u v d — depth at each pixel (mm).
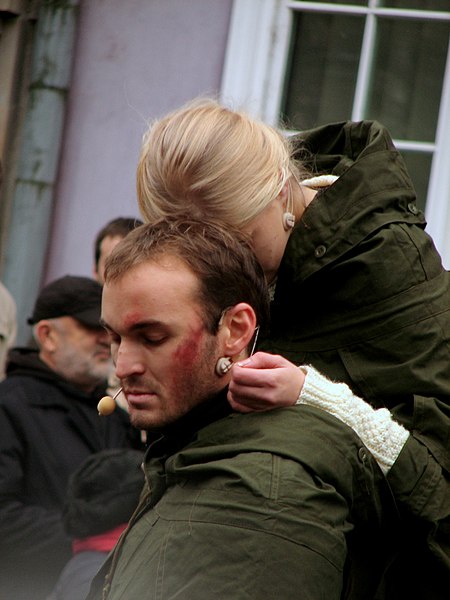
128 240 5703
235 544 5262
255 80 14141
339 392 5891
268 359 5789
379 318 6500
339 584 5426
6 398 10305
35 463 10133
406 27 13805
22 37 15039
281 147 6621
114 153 14758
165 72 14586
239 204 6387
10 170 15086
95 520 8703
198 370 5633
